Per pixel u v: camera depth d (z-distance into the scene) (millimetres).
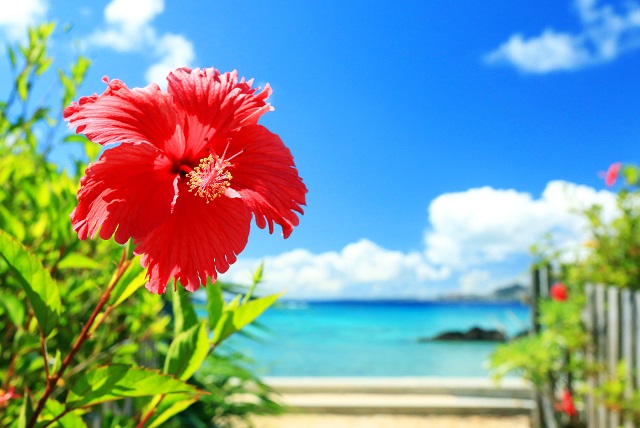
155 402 264
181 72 254
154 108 238
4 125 539
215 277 244
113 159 224
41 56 546
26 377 402
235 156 259
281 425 1586
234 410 994
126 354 431
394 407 1717
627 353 1099
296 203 263
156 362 777
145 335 512
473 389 1821
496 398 1803
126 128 229
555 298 1353
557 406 1356
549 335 1297
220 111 250
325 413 1717
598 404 1214
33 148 562
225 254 246
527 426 1620
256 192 256
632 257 1215
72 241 388
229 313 278
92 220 221
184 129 244
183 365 259
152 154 231
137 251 230
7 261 223
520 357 1286
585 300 1262
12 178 490
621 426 1112
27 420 218
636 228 1209
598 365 1194
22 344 357
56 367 238
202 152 255
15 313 354
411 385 1844
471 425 1637
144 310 496
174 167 247
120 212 225
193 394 250
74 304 434
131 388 220
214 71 262
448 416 1711
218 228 247
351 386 1860
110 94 233
